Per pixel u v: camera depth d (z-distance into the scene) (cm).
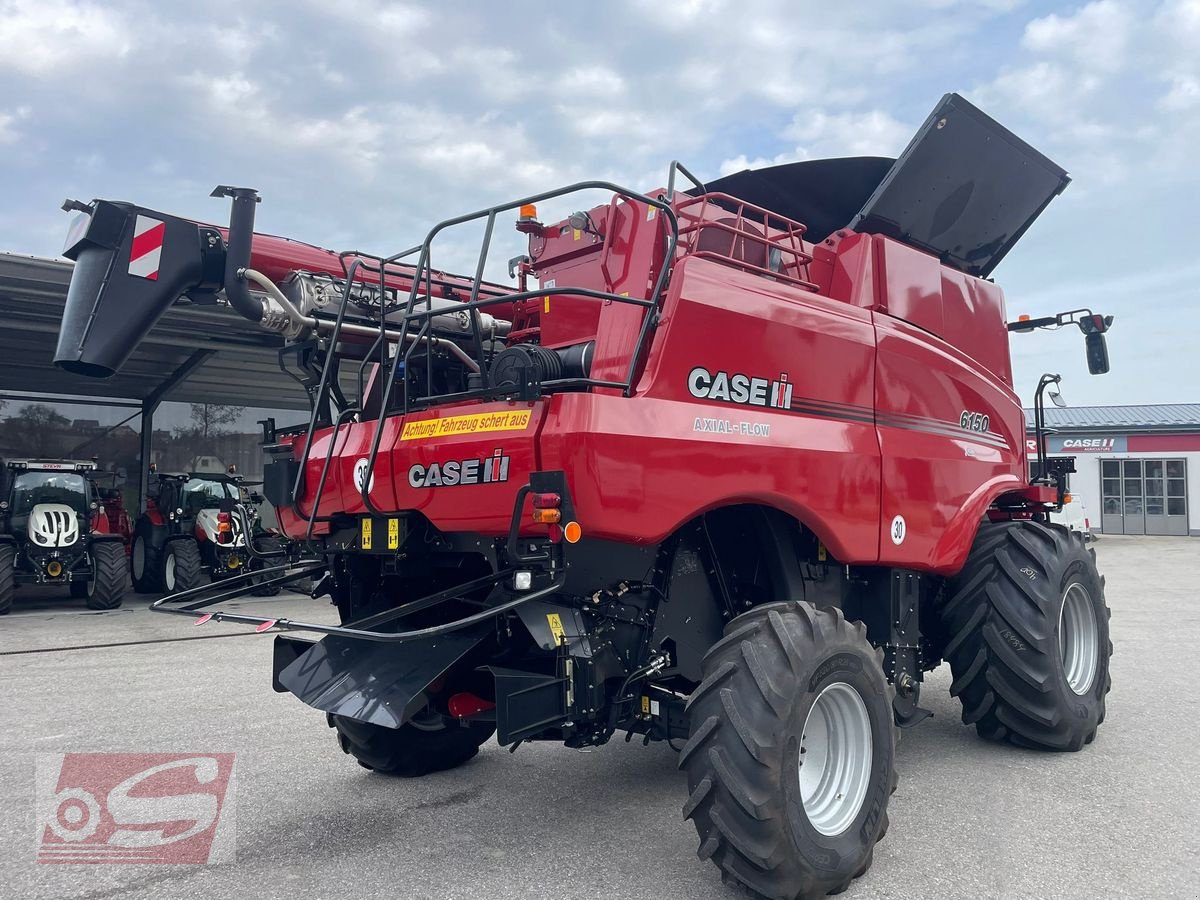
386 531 372
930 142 494
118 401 1783
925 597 502
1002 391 523
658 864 338
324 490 404
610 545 337
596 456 297
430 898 309
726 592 389
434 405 366
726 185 536
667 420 319
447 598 345
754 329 356
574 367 365
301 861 343
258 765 470
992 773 450
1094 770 454
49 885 323
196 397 1848
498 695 300
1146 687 648
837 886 310
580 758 484
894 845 357
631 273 372
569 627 323
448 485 339
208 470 1513
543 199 344
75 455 1739
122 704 614
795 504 358
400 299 484
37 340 1327
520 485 314
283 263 467
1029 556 474
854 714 338
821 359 384
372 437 379
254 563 1305
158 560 1410
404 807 404
